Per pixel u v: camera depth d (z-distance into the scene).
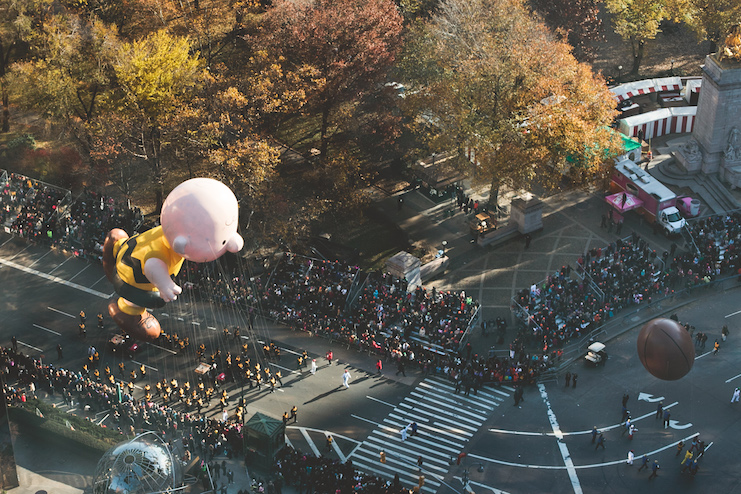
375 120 106.62
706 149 112.00
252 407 82.75
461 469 77.12
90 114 107.00
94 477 64.44
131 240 52.50
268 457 74.69
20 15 107.69
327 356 88.44
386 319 91.56
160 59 99.94
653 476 75.69
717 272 97.31
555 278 95.69
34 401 79.25
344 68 102.06
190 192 49.31
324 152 107.69
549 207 110.75
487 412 82.81
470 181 113.75
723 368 86.62
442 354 88.00
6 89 110.62
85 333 91.38
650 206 105.94
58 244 103.44
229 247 50.97
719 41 130.12
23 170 111.75
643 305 94.00
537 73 101.44
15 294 96.88
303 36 101.50
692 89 125.75
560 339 89.31
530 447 79.19
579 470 76.88
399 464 77.44
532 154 98.12
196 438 78.19
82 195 108.44
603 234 105.81
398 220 108.94
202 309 94.06
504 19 107.00
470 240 105.69
